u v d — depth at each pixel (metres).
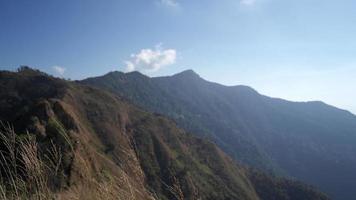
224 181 114.56
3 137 3.24
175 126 137.88
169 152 114.75
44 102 61.50
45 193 3.16
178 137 129.62
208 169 118.56
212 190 102.56
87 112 122.94
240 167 136.00
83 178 3.40
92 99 133.12
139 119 133.62
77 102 126.69
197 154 125.00
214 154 130.00
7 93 125.69
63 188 3.26
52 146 3.34
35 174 3.21
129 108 139.75
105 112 126.06
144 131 123.50
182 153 119.25
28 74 146.25
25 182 3.17
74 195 3.23
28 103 99.81
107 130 113.50
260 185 131.88
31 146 3.26
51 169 3.32
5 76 138.00
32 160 3.21
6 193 3.05
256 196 121.94
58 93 126.44
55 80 140.50
